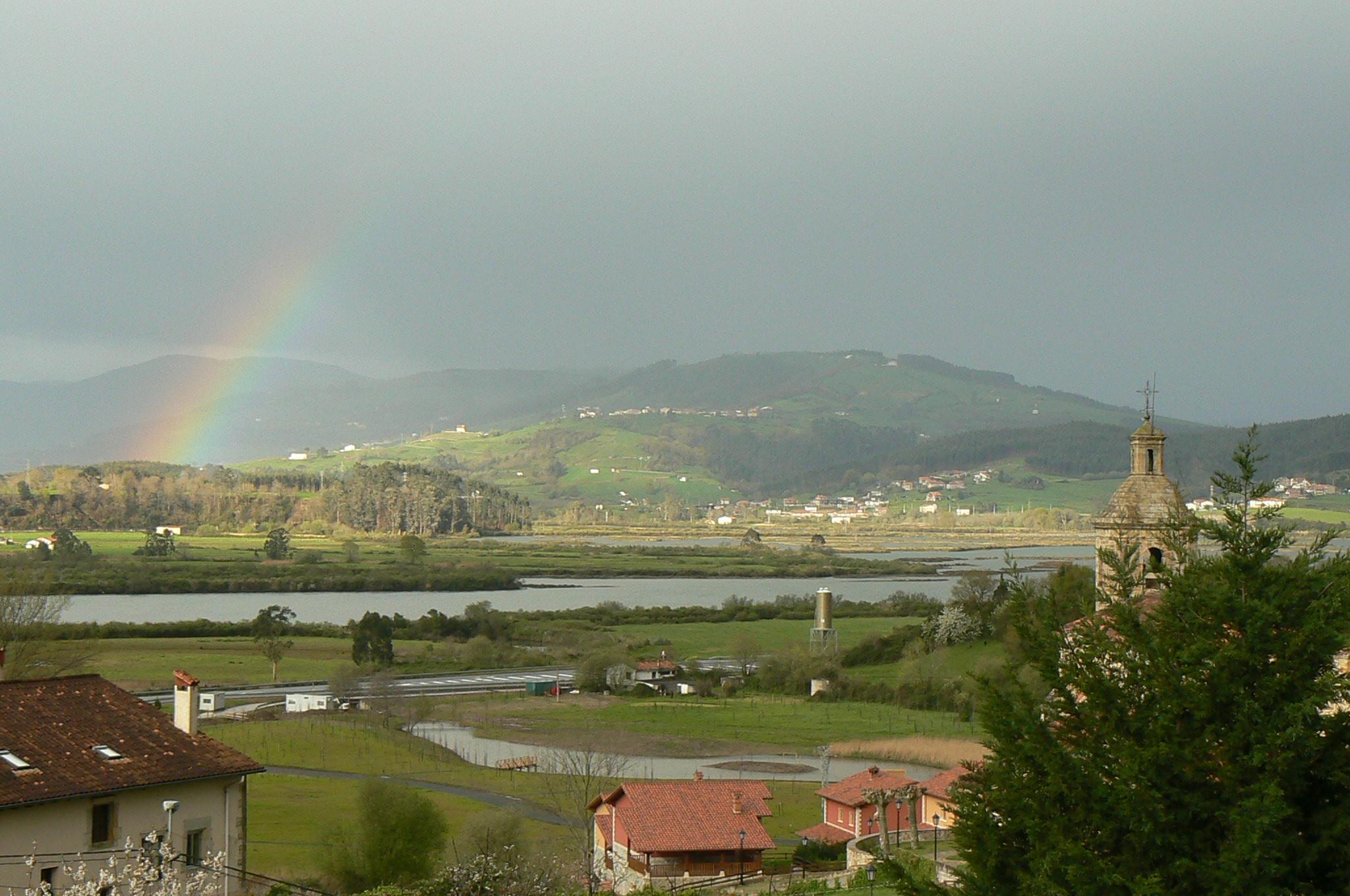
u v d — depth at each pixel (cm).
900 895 2777
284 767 10712
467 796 9669
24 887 4584
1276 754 2356
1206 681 2514
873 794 7375
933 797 7662
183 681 5762
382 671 16675
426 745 12194
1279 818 2272
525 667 18912
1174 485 6856
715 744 12756
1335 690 2427
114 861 4303
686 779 10762
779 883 6650
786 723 14138
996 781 2759
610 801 7819
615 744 12712
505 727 13700
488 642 19338
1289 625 2550
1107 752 2595
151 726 5525
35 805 4691
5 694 5344
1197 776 2472
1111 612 2834
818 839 8069
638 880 6962
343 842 6988
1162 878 2383
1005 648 6950
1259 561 2614
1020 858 2642
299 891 6078
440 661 18762
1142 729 2591
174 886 4194
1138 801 2420
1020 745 2675
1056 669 2770
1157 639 2716
